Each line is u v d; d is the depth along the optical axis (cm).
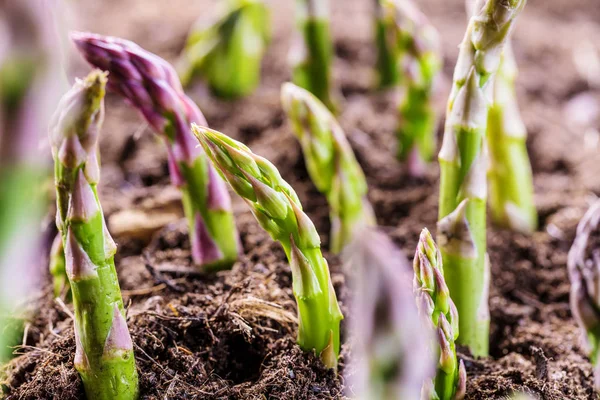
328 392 44
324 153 52
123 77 46
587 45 83
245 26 66
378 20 66
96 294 41
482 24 42
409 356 35
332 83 64
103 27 84
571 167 62
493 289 53
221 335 46
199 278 50
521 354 49
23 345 47
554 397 45
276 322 47
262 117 66
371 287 34
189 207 49
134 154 62
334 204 53
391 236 55
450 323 42
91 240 40
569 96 73
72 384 43
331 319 44
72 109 38
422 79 57
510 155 54
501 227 56
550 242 55
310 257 43
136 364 44
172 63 76
